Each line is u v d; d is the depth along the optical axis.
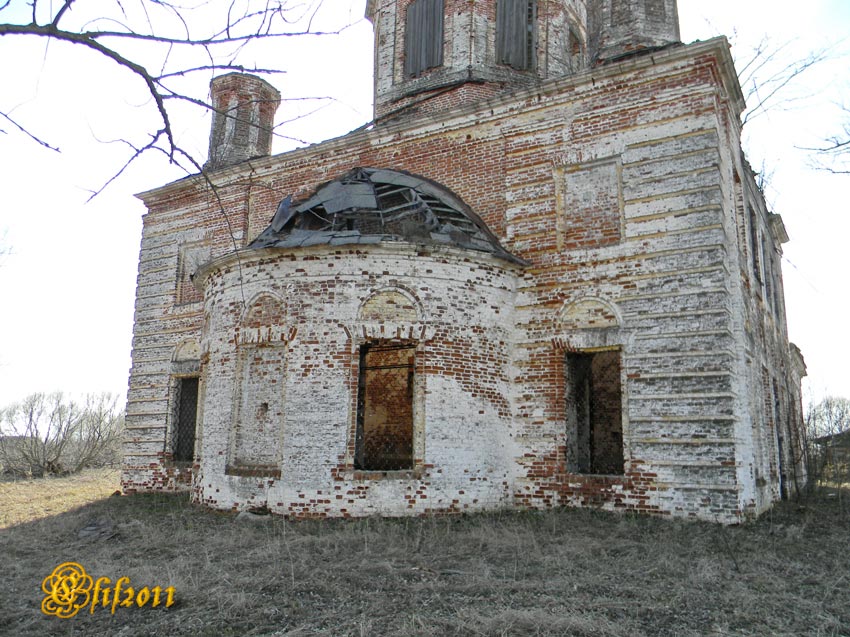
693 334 11.52
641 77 12.83
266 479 11.84
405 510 11.43
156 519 11.95
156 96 4.42
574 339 12.60
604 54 14.16
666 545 9.17
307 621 6.13
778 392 18.28
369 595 6.90
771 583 7.40
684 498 11.11
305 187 17.06
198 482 13.23
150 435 17.77
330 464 11.51
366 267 12.20
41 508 14.32
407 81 17.73
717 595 6.94
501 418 12.68
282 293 12.45
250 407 12.54
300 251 12.43
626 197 12.59
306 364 11.98
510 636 5.61
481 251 12.69
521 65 17.09
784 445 17.98
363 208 13.09
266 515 11.62
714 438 11.05
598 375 15.71
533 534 9.85
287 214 14.09
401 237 12.27
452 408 12.04
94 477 24.69
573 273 12.88
